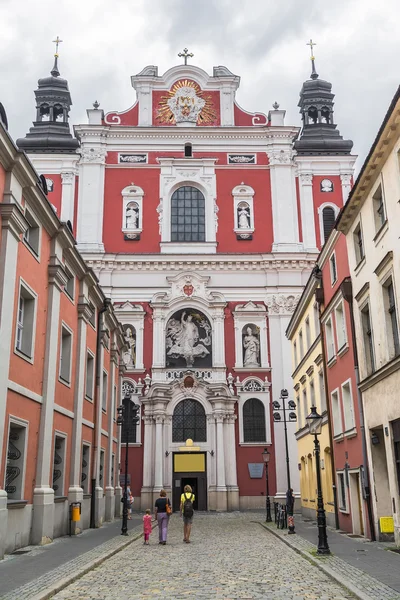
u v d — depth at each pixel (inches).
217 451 1705.2
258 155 2025.1
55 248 842.2
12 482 705.6
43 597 414.6
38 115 2081.7
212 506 1670.8
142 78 2065.7
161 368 1811.0
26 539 713.6
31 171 707.4
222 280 1904.5
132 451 1723.7
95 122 2016.5
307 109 2161.7
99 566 591.2
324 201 1990.7
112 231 1936.5
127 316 1863.9
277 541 832.3
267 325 1872.5
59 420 863.7
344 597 421.4
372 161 716.7
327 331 1034.7
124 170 1990.7
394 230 673.6
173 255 1898.4
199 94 2071.9
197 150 2021.4
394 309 706.2
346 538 800.9
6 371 647.1
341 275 922.1
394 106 618.8
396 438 678.5
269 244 1946.4
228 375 1813.5
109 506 1210.0
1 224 655.1
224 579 507.5
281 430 1750.7
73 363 957.8
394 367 668.1
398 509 671.8
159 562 625.0
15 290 693.3
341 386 931.3
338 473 954.7
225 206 1978.3
